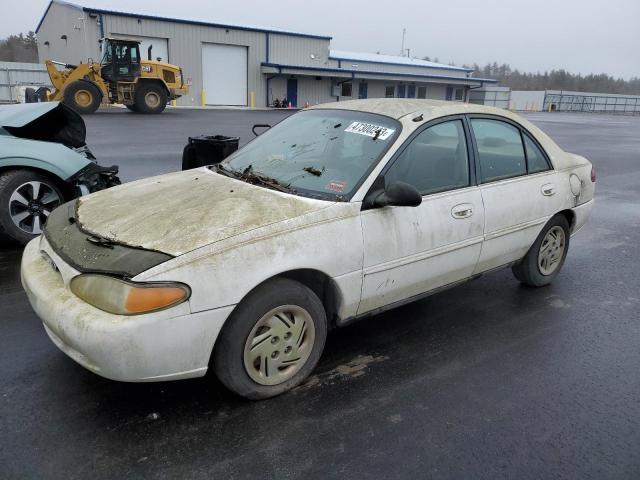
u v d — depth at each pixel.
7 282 4.54
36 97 22.27
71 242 2.92
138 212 3.07
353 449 2.67
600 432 2.89
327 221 3.04
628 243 6.55
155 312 2.49
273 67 36.56
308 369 3.17
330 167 3.49
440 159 3.70
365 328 4.02
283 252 2.84
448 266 3.73
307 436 2.75
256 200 3.12
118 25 31.20
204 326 2.62
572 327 4.14
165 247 2.64
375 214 3.24
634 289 4.97
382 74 41.66
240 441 2.69
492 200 3.95
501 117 4.22
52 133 6.60
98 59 31.14
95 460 2.53
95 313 2.53
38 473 2.43
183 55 33.66
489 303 4.55
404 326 4.07
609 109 66.62
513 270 4.82
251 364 2.89
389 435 2.79
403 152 3.45
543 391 3.26
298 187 3.37
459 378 3.37
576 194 4.71
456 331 4.01
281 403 3.02
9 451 2.56
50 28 39.34
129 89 23.14
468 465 2.60
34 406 2.90
